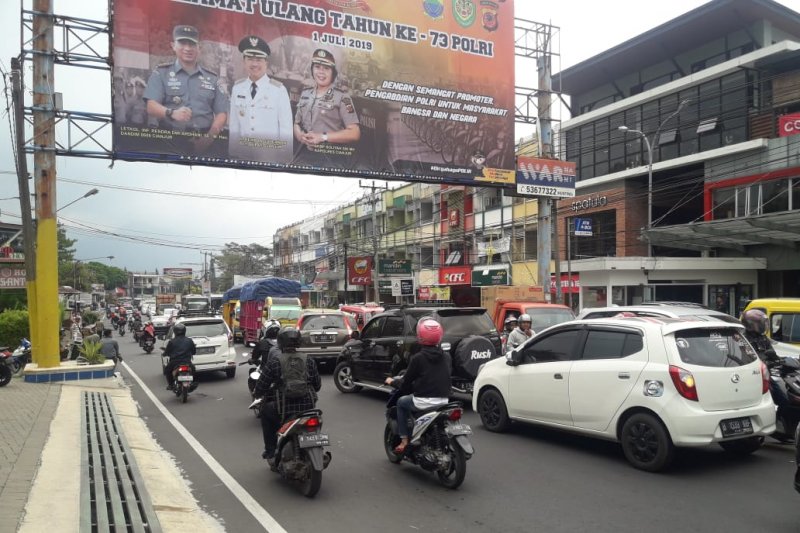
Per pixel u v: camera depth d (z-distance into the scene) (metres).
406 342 10.74
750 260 25.00
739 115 24.27
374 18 16.38
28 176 13.30
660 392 6.27
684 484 5.98
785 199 22.64
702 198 27.59
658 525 4.90
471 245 35.53
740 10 24.81
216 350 14.84
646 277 25.08
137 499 5.43
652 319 6.82
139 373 16.95
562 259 31.98
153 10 14.23
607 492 5.76
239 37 14.98
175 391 11.94
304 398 6.11
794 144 22.30
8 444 7.12
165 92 14.27
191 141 14.46
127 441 7.83
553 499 5.58
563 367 7.34
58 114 13.44
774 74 23.86
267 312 22.56
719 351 6.54
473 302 19.31
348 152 15.98
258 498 5.71
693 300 25.62
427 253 40.62
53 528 4.41
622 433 6.64
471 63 17.55
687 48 28.00
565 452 7.28
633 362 6.59
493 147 17.86
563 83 32.59
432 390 6.14
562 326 7.62
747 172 23.86
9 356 12.72
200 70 14.59
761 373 6.66
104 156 13.85
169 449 7.78
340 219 51.59
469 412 10.14
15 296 25.28
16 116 12.80
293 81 15.46
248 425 9.38
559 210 32.03
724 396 6.30
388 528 4.91
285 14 15.44
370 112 16.27
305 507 5.44
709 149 25.33
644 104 28.27
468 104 17.50
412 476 6.39
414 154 16.78
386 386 11.26
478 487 5.97
